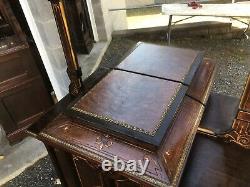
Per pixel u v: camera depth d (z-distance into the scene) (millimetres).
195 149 1360
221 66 3084
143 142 1023
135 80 1360
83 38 3293
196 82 1432
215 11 3309
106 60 3453
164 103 1189
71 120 1216
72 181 1487
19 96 2047
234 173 1229
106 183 1285
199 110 1272
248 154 1318
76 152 1129
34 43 2133
